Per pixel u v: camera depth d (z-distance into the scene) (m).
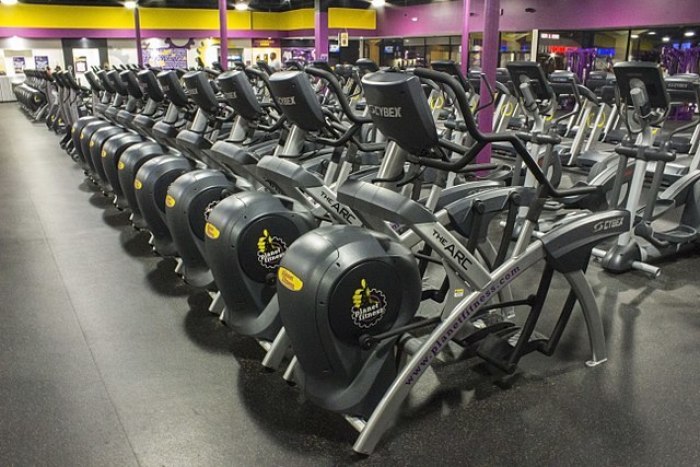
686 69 11.45
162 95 4.56
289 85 2.50
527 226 2.38
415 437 2.17
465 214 2.66
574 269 2.48
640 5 11.77
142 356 2.77
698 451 2.07
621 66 3.59
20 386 2.51
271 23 22.80
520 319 3.14
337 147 2.96
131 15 21.08
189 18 21.53
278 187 2.97
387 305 2.08
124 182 4.25
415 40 18.56
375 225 2.33
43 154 8.80
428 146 1.99
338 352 2.04
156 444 2.13
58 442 2.14
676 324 3.07
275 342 2.55
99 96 8.30
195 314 3.23
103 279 3.74
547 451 2.08
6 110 16.95
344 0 18.70
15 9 19.70
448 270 2.22
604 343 2.67
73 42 20.84
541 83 5.38
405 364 2.23
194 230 3.11
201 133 4.02
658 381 2.52
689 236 4.02
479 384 2.52
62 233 4.75
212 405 2.37
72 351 2.81
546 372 2.61
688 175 4.17
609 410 2.32
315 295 1.96
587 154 6.52
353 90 5.87
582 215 2.57
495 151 8.08
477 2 15.57
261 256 2.58
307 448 2.11
